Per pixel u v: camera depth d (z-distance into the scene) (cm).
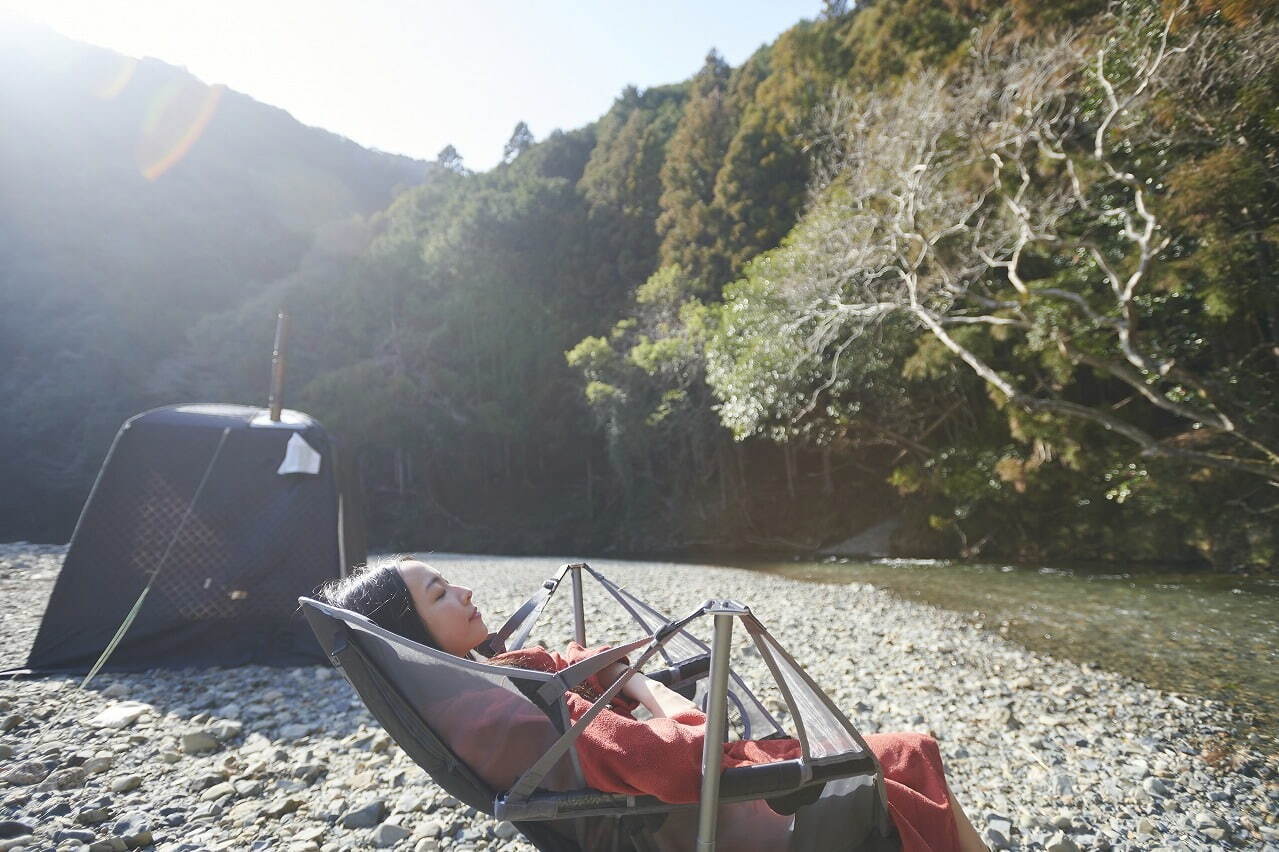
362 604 181
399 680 168
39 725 429
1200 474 1507
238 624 589
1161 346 1448
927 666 656
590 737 158
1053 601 1127
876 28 2539
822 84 3425
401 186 13312
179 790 342
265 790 345
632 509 3706
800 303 1736
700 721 179
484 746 162
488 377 5059
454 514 4647
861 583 1427
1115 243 1419
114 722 433
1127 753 432
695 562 2345
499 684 166
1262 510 1440
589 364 3728
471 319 5394
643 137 6197
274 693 498
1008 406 1697
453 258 6253
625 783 157
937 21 2212
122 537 584
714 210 4169
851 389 2092
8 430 5350
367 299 5966
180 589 583
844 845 169
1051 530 1806
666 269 3947
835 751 165
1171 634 842
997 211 1570
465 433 4747
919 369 1811
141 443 599
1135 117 1217
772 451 3294
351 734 422
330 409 4653
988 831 318
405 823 309
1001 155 1508
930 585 1370
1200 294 1272
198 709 470
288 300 6122
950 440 2197
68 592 570
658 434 3528
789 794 166
